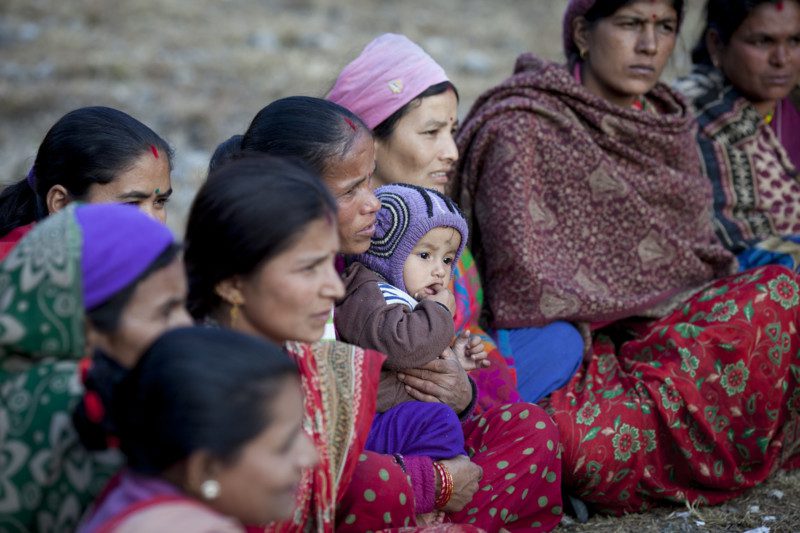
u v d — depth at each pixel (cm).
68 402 346
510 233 614
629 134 654
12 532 352
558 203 641
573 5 666
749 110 729
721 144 722
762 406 590
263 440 318
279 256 385
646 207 645
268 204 382
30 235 356
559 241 639
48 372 352
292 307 393
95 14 1961
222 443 310
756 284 608
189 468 314
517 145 627
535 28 2078
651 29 643
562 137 642
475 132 649
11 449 349
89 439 330
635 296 642
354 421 436
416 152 593
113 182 507
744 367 585
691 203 668
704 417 572
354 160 492
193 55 1789
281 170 395
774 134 746
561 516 532
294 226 383
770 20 700
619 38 645
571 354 606
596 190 641
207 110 1529
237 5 2138
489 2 2289
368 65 600
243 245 382
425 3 2250
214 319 409
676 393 570
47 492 349
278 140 489
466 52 1892
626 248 645
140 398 316
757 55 711
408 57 596
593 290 635
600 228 645
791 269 675
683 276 652
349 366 445
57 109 1514
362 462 445
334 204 399
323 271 397
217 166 530
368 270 525
